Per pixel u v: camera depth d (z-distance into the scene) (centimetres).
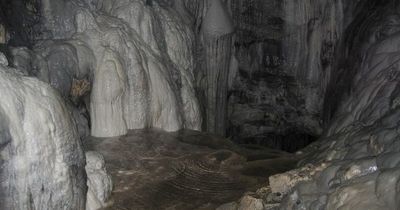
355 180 363
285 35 1023
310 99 1015
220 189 560
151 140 718
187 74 910
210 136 793
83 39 721
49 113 404
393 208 300
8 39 596
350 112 650
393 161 341
